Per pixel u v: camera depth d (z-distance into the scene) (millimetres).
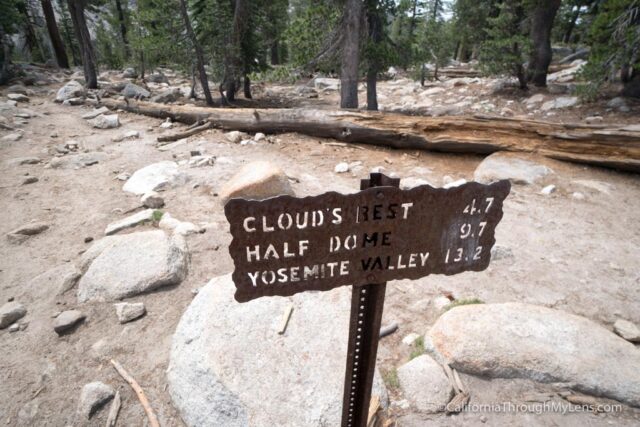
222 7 15750
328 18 11859
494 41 14844
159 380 3248
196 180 7156
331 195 1628
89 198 6684
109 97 15250
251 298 1741
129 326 3822
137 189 6895
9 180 7406
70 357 3500
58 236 5504
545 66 15508
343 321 3494
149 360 3443
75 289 4320
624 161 7445
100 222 5848
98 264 4449
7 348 3609
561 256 4977
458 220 1883
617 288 4352
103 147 9484
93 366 3406
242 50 17516
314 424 2705
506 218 5953
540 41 15188
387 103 18922
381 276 1899
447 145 8836
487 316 3490
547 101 13789
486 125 8633
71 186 7199
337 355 3174
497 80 18422
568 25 28312
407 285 4453
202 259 4855
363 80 22953
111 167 8125
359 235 1760
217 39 16109
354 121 9539
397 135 9148
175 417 2955
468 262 2020
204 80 16203
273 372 2994
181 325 3510
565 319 3467
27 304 4160
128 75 22766
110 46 24391
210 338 3252
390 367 3365
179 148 9398
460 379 3137
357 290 1959
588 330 3350
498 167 7656
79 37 16562
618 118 10906
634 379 2934
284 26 22391
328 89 24844
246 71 18250
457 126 8781
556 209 6250
